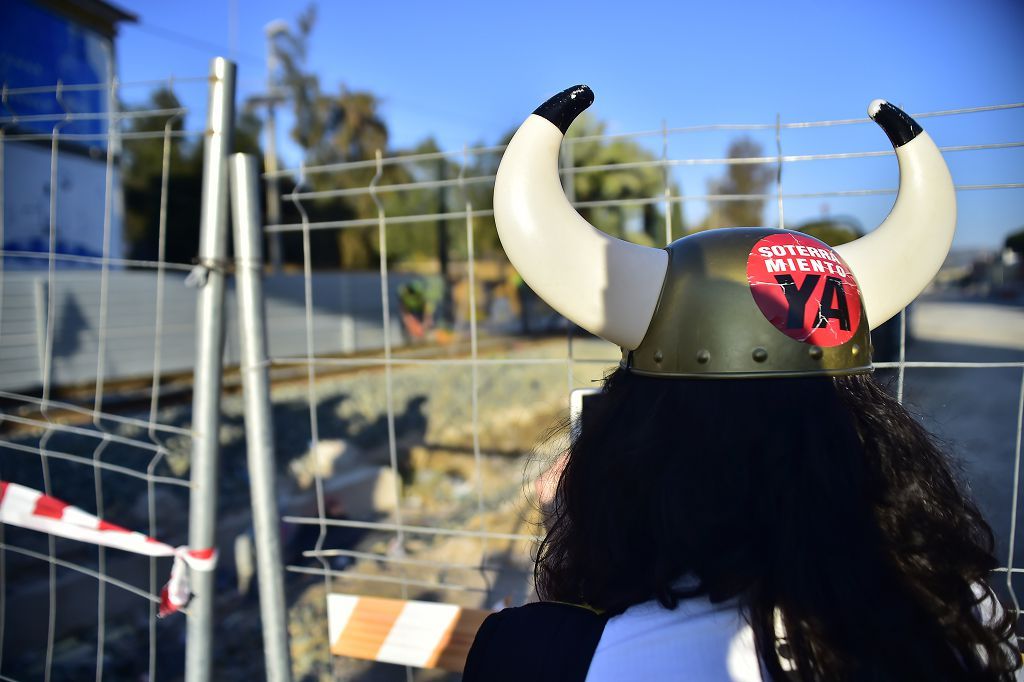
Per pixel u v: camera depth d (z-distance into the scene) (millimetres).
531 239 831
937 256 927
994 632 796
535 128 854
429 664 1867
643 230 17859
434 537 4488
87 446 6457
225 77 1772
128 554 3934
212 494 1827
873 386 874
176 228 20641
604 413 861
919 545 755
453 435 7324
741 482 734
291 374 11555
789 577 698
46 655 3295
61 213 10766
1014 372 11336
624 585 765
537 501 1229
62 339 9891
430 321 20281
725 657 705
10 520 1896
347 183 24281
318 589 3842
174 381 10938
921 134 949
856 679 674
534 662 736
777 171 1560
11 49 10414
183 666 3238
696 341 775
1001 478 4754
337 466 5445
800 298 770
